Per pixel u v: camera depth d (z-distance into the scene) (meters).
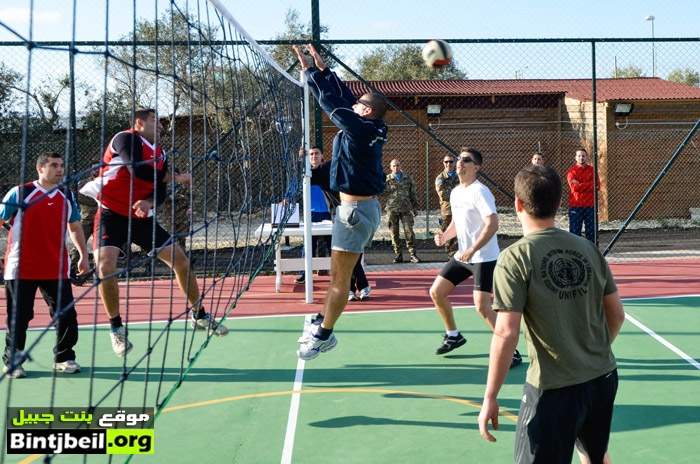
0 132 12.58
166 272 12.16
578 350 3.13
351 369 6.68
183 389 6.12
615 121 20.45
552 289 3.12
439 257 14.21
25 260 6.16
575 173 13.02
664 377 6.31
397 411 5.56
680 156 20.55
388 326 8.35
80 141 12.93
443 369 6.65
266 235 10.22
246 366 6.81
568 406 3.09
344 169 5.34
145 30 11.16
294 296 10.13
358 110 5.36
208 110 10.97
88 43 10.09
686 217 20.56
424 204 21.31
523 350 7.22
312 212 11.20
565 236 3.24
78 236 6.59
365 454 4.74
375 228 5.50
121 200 6.29
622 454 4.69
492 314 6.42
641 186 20.48
